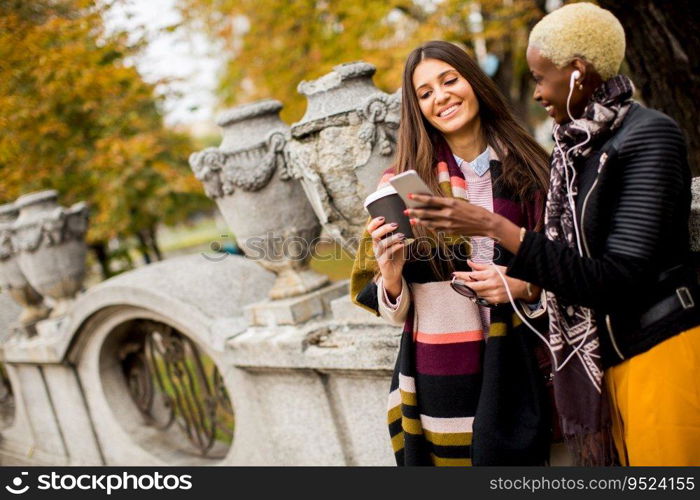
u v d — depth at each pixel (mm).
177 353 3898
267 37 9797
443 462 1918
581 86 1537
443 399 1884
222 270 3688
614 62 1521
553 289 1500
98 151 7445
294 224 3033
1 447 5469
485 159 1897
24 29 5223
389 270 1849
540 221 1802
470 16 8055
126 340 4246
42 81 5621
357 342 2611
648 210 1430
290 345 2875
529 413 1790
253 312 3188
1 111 5531
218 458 3828
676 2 3303
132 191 9844
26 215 4598
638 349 1562
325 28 9180
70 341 4176
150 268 3803
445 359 1878
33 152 6633
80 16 5734
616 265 1440
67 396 4492
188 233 28328
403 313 1943
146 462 4090
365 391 2762
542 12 7180
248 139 2979
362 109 2453
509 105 1975
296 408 3072
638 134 1452
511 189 1843
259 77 10211
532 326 1821
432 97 1867
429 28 7762
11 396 6074
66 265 4621
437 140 1938
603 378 1645
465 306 1882
